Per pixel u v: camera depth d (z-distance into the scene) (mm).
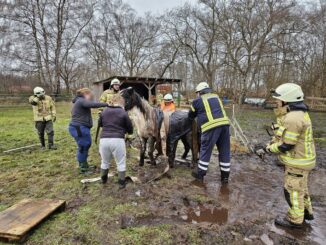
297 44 27922
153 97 18812
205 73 31562
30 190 4637
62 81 41688
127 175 5355
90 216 3717
